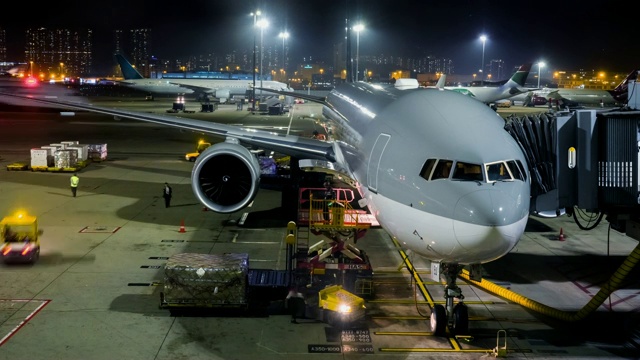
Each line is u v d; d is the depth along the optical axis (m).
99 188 31.14
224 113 86.06
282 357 13.06
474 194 11.95
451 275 14.21
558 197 16.02
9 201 27.61
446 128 13.73
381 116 16.80
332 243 17.83
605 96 109.06
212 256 16.16
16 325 14.30
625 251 21.86
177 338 13.87
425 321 15.33
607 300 17.09
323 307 15.09
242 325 14.75
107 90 163.25
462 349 13.72
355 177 17.45
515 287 18.05
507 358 13.30
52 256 19.64
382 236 23.53
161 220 24.77
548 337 14.52
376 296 17.06
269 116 81.19
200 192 21.08
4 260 18.92
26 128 62.03
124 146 48.81
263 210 26.84
